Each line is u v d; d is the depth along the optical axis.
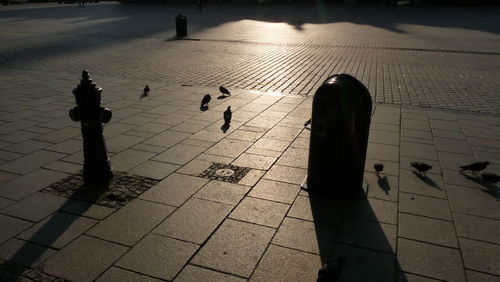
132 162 5.42
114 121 7.17
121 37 19.84
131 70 12.03
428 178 5.14
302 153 5.78
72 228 3.91
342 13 36.56
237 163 5.43
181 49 16.20
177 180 4.91
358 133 4.34
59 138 6.32
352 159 4.41
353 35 21.39
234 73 11.68
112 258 3.49
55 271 3.33
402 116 7.79
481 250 3.71
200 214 4.18
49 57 14.33
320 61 13.85
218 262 3.46
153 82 10.46
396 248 3.71
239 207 4.33
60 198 4.45
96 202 4.38
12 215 4.12
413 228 4.04
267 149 5.93
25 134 6.48
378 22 28.66
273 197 4.56
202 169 5.23
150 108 8.03
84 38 19.55
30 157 5.57
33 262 3.43
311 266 3.45
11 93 9.21
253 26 25.25
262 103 8.48
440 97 9.34
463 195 4.71
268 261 3.49
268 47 16.91
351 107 4.21
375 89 10.02
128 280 3.23
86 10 40.44
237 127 6.89
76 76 11.20
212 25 25.66
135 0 51.22
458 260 3.56
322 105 4.27
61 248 3.62
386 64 13.47
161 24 26.33
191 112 7.77
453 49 16.84
